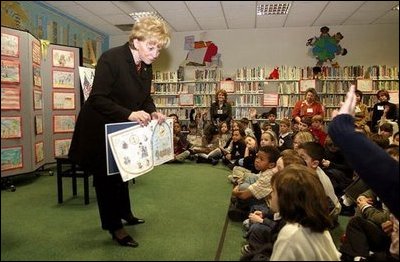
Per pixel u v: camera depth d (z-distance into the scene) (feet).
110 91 5.43
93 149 5.52
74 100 12.57
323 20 13.08
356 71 15.84
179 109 19.04
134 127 5.19
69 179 8.32
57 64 12.07
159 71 18.92
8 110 6.42
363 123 8.59
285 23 17.31
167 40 5.57
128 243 5.44
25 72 9.15
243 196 8.18
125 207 6.71
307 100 13.88
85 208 6.31
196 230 6.52
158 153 5.69
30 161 8.92
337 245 6.82
